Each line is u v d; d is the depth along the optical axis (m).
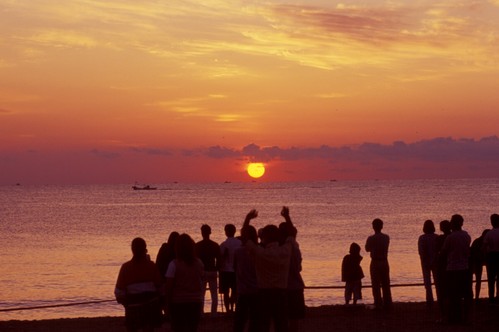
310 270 64.19
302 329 22.19
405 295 43.19
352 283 27.62
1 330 23.20
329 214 187.00
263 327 16.97
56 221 170.88
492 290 26.22
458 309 22.78
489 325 22.59
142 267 16.81
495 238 25.94
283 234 18.28
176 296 16.23
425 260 26.02
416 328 22.19
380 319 24.22
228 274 24.12
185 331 16.34
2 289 54.41
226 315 24.34
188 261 16.34
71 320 25.28
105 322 24.83
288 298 18.56
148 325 16.81
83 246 100.56
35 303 45.62
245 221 18.11
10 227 149.62
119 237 118.19
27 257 84.69
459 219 22.70
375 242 26.30
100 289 53.44
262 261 16.95
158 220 170.00
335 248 91.12
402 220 157.25
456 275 22.55
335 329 22.16
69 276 63.25
